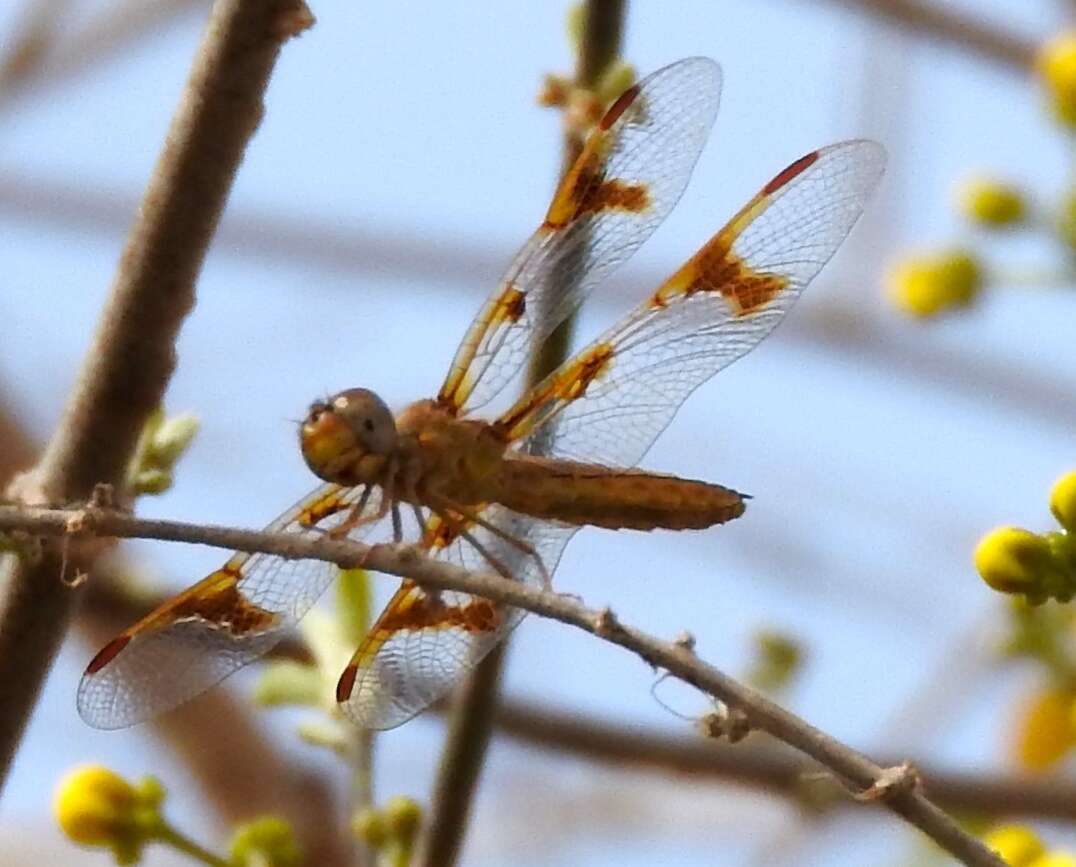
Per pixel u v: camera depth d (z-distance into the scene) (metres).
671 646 0.79
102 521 0.79
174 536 0.79
